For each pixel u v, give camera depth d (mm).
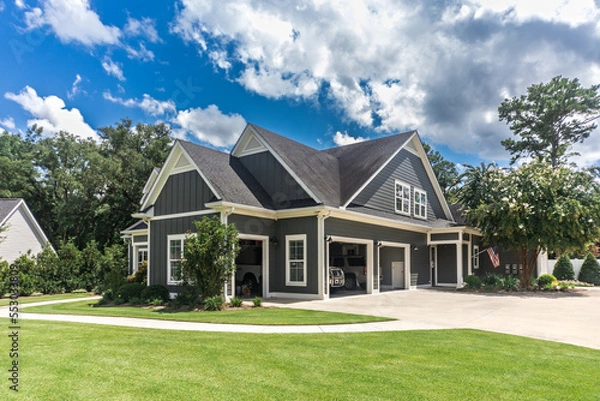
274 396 4617
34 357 6203
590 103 28984
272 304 13945
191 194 15828
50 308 13914
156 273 16797
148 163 35469
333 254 20484
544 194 19516
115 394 4602
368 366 5867
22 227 28344
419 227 21531
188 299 13258
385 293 18672
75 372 5414
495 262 22703
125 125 39094
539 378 5422
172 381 5086
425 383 5137
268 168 17672
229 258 13180
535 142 32469
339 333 8516
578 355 6801
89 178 34625
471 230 23203
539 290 19906
